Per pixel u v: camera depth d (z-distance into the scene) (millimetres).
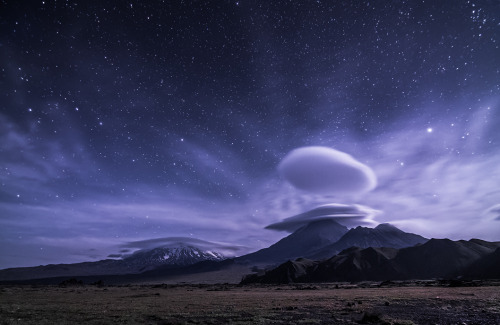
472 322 20203
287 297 49375
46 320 24156
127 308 34812
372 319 21703
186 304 39562
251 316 26516
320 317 24672
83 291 85250
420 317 22953
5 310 32531
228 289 99250
